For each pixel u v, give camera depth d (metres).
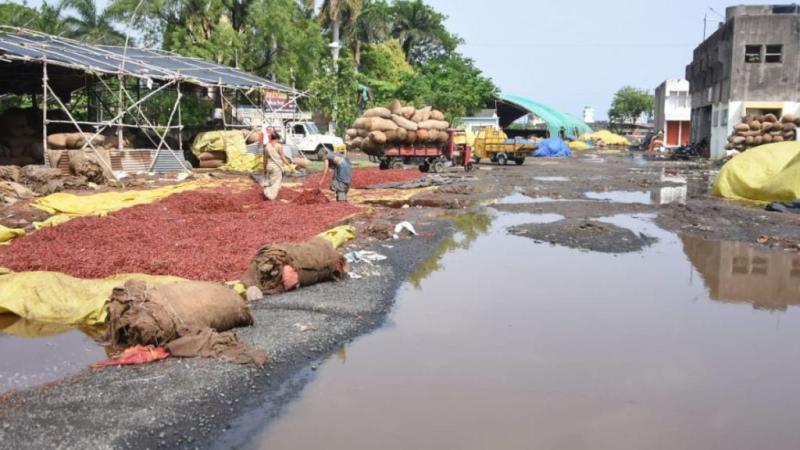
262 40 40.25
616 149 71.25
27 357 5.91
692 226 13.94
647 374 5.81
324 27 51.91
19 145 23.47
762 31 40.31
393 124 27.70
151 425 4.52
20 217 12.23
